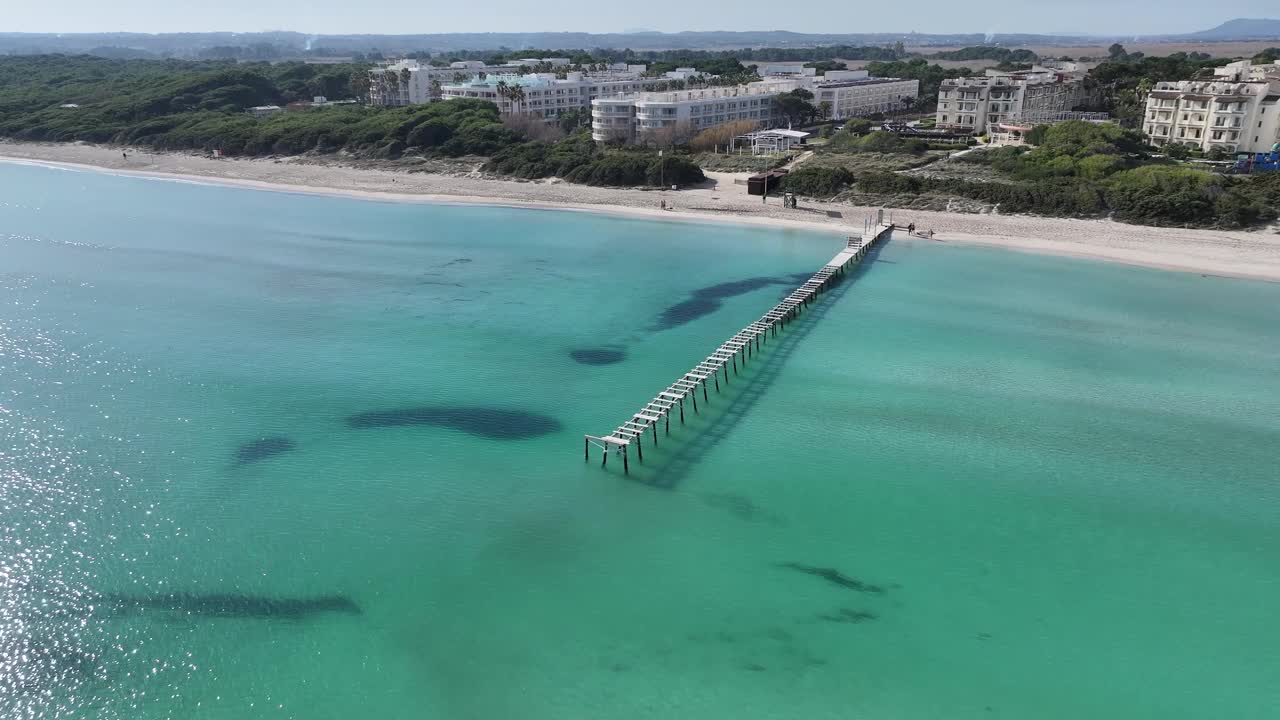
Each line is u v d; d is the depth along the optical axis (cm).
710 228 9862
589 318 6669
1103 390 5297
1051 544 3725
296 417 4931
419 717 2788
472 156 14188
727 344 5775
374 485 4200
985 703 2850
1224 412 4991
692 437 4712
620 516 3934
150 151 16025
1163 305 6850
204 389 5303
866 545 3719
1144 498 4100
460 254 8681
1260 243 8425
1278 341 6056
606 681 2941
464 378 5494
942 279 7669
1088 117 16900
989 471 4338
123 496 4084
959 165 12062
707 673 2977
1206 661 3045
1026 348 5984
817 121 18525
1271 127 12544
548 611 3291
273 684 2931
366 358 5831
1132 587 3444
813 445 4612
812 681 2942
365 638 3145
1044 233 9100
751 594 3394
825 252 8700
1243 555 3650
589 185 12419
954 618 3259
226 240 9288
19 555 3622
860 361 5784
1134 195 9488
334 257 8544
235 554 3638
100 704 2848
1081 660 3047
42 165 15000
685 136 15538
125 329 6359
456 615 3266
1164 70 17638
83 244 9000
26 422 4825
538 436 4719
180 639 3141
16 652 3073
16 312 6706
